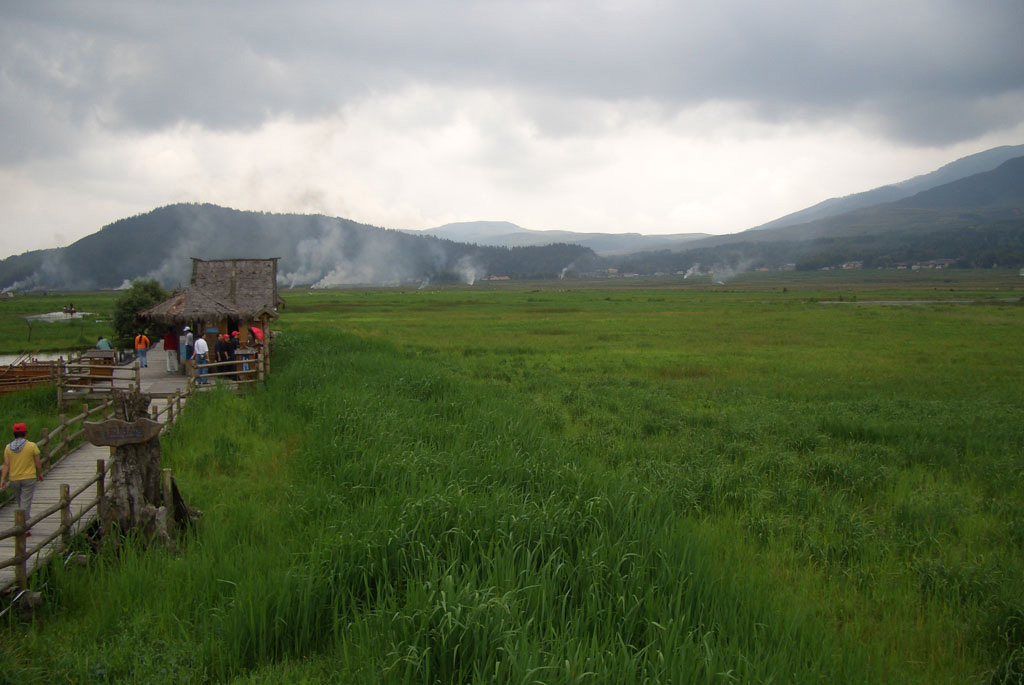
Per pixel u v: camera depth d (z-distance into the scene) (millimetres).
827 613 9094
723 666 6867
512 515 9906
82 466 14836
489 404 20875
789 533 11742
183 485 13438
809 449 17609
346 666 6879
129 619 8133
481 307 95062
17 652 7410
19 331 58438
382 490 12250
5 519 11297
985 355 37625
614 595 8250
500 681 6418
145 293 47281
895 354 38500
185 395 20656
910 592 9641
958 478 15508
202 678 7012
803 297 115500
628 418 20922
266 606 7875
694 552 9461
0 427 17859
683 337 49812
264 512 11836
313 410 19625
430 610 7395
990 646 8336
